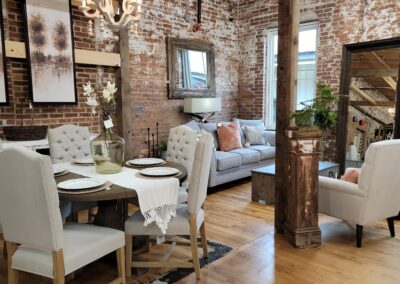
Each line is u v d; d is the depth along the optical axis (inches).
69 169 104.9
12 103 149.1
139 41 198.2
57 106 164.2
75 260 72.8
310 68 234.1
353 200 113.6
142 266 95.0
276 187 128.0
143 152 206.7
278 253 111.6
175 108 223.1
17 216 71.1
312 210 115.1
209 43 240.5
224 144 211.2
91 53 171.6
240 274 98.1
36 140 142.3
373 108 202.5
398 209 122.3
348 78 212.1
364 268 101.1
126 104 188.1
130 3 108.3
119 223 105.0
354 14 206.2
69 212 108.7
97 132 180.1
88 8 110.9
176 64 218.7
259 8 251.8
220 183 188.9
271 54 253.4
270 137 237.0
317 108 155.0
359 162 210.1
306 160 112.4
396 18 190.2
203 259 107.3
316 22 225.6
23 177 67.1
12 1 145.9
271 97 258.2
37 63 151.7
